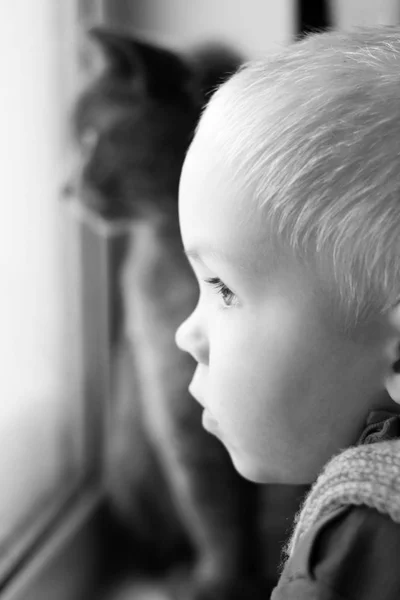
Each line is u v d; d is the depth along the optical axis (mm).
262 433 504
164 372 1449
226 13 1523
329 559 432
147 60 1476
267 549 1469
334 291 471
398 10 1367
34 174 1295
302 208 463
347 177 457
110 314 1537
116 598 1392
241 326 497
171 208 1501
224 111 500
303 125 467
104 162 1482
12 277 1178
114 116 1506
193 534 1519
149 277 1485
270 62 505
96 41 1457
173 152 1501
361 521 436
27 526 1185
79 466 1439
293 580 436
